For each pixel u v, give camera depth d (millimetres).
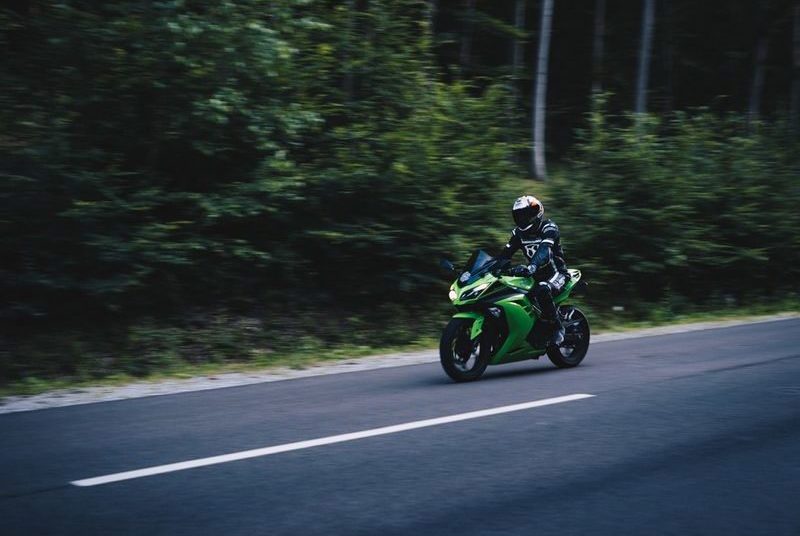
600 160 16750
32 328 10375
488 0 30406
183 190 11961
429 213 13086
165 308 11508
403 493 4727
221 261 12141
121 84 11273
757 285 19062
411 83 14039
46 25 11383
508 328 8719
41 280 9883
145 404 7453
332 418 6684
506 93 15375
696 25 37312
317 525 4211
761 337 12008
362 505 4516
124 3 11406
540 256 8828
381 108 13758
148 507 4477
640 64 28328
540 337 9000
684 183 17000
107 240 10234
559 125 34344
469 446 5762
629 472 5148
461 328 8594
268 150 12164
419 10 15031
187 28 11031
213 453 5582
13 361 9633
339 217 12789
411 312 13328
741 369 9016
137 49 11336
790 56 38312
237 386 8516
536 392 7785
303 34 12695
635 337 12469
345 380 8766
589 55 34500
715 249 17578
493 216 13703
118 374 9750
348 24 13898
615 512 4422
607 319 15031
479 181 13852
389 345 12203
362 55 13789
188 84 11383
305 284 12953
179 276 11750
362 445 5797
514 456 5512
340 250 12812
